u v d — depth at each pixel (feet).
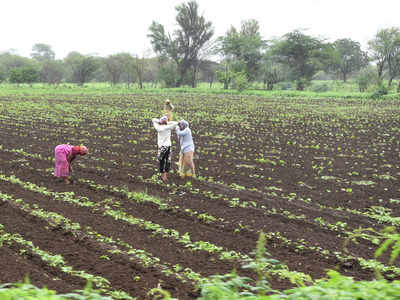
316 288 9.33
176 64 269.64
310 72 247.09
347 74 393.09
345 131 76.59
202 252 24.64
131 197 35.32
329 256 24.81
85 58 283.18
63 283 19.65
